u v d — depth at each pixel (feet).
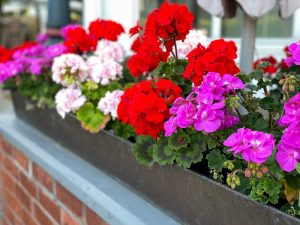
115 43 7.00
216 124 3.67
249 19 6.00
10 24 26.03
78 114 5.91
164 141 4.46
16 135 7.48
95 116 5.75
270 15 12.37
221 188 3.73
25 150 7.00
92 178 5.53
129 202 4.84
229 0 5.64
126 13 12.41
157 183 4.61
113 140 5.28
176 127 3.99
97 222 5.21
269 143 3.26
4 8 32.17
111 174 5.49
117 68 6.35
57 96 6.22
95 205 5.02
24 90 7.48
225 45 4.37
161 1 13.23
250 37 6.06
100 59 6.60
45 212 6.71
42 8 28.96
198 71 4.27
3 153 8.32
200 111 3.69
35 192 7.00
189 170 4.11
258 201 3.49
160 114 4.18
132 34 5.49
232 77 3.96
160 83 4.52
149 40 4.99
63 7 11.38
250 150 3.29
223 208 3.76
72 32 7.03
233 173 3.63
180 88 4.73
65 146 6.63
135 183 5.01
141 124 4.29
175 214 4.41
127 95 4.57
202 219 4.06
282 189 3.65
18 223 8.04
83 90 6.23
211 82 3.92
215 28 12.75
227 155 4.17
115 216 4.64
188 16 4.89
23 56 7.96
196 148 4.19
